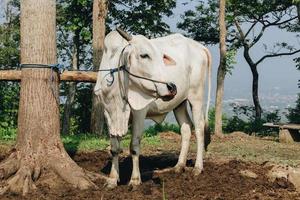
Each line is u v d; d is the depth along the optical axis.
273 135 16.61
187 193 6.92
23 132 7.23
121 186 7.12
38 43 7.17
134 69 6.64
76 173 7.14
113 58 6.82
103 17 14.28
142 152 10.02
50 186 7.06
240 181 7.51
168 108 7.59
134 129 7.07
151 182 7.27
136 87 6.71
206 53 8.16
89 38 19.69
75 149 9.73
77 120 20.16
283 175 7.78
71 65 23.20
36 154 7.18
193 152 10.12
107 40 6.96
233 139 13.34
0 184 6.97
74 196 6.71
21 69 7.31
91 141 10.62
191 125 8.19
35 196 6.72
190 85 7.95
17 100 14.13
